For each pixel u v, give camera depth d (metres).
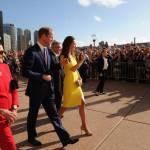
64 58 4.86
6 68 3.05
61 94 5.36
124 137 5.01
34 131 4.64
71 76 4.88
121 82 12.18
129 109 7.04
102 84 9.25
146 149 4.50
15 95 3.11
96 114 6.54
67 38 4.88
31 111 4.48
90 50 13.36
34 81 4.31
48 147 4.54
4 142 2.93
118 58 12.84
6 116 2.88
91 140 4.85
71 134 5.13
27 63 4.16
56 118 4.38
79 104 4.94
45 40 4.29
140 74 12.08
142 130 5.39
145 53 12.16
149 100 8.19
